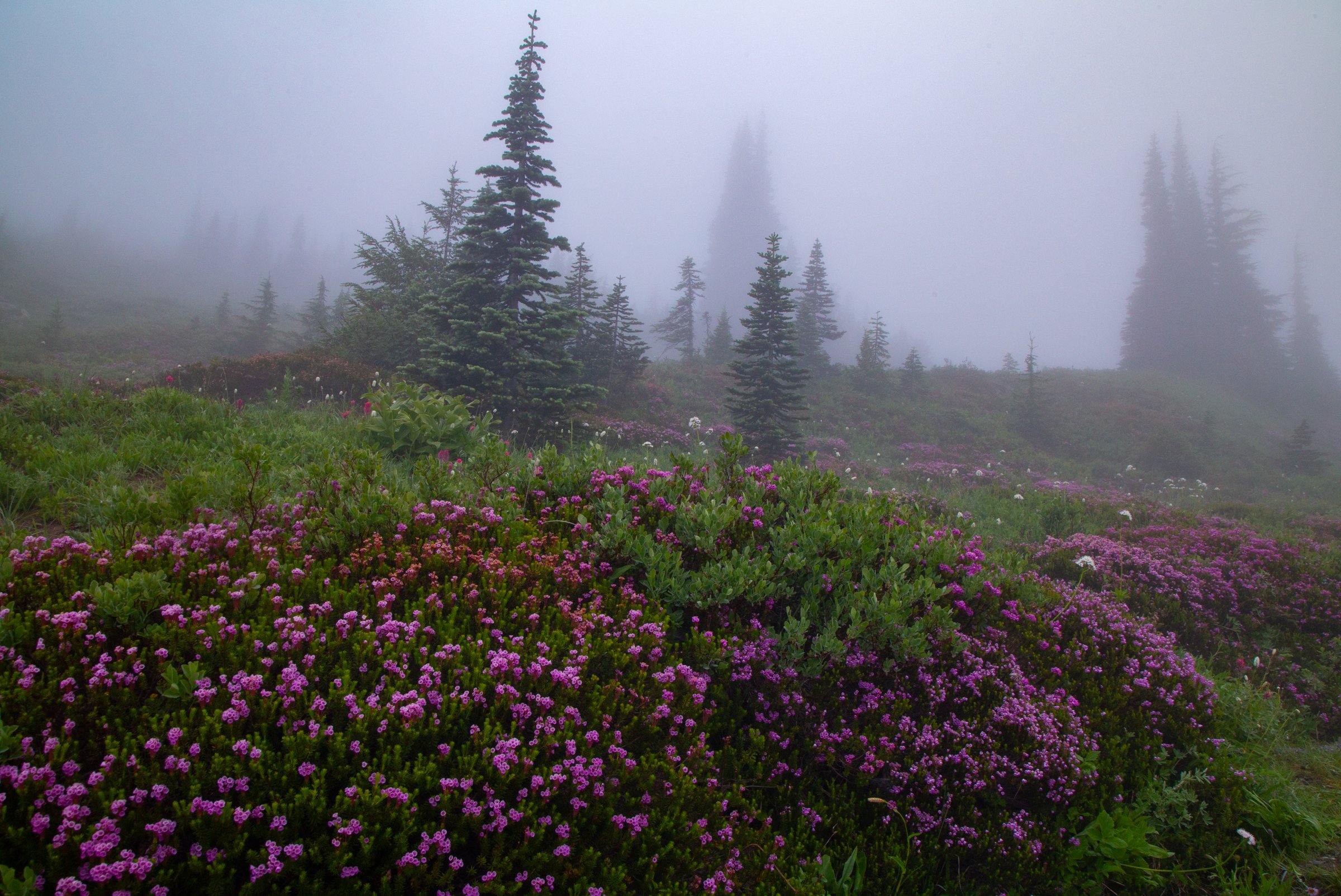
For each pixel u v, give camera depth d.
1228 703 4.79
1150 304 65.00
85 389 7.98
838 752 3.10
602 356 25.70
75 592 2.48
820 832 2.81
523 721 2.34
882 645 3.45
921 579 3.63
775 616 3.77
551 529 4.11
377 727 2.13
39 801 1.58
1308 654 6.64
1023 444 32.06
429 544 3.31
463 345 14.45
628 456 14.91
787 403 19.88
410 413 7.79
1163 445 32.59
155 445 6.14
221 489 4.58
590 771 2.21
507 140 16.11
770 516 4.40
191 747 1.80
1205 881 3.17
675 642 3.30
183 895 1.61
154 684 2.22
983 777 3.16
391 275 21.30
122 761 1.78
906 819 2.82
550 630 2.97
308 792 1.79
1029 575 4.82
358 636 2.48
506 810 2.06
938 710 3.58
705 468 5.14
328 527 3.55
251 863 1.66
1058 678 4.06
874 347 39.69
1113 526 11.38
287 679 2.13
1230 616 7.23
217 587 2.74
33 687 1.97
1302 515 17.75
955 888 2.80
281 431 7.56
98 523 3.96
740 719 3.10
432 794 1.99
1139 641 4.86
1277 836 3.50
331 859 1.71
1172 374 54.31
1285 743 4.80
